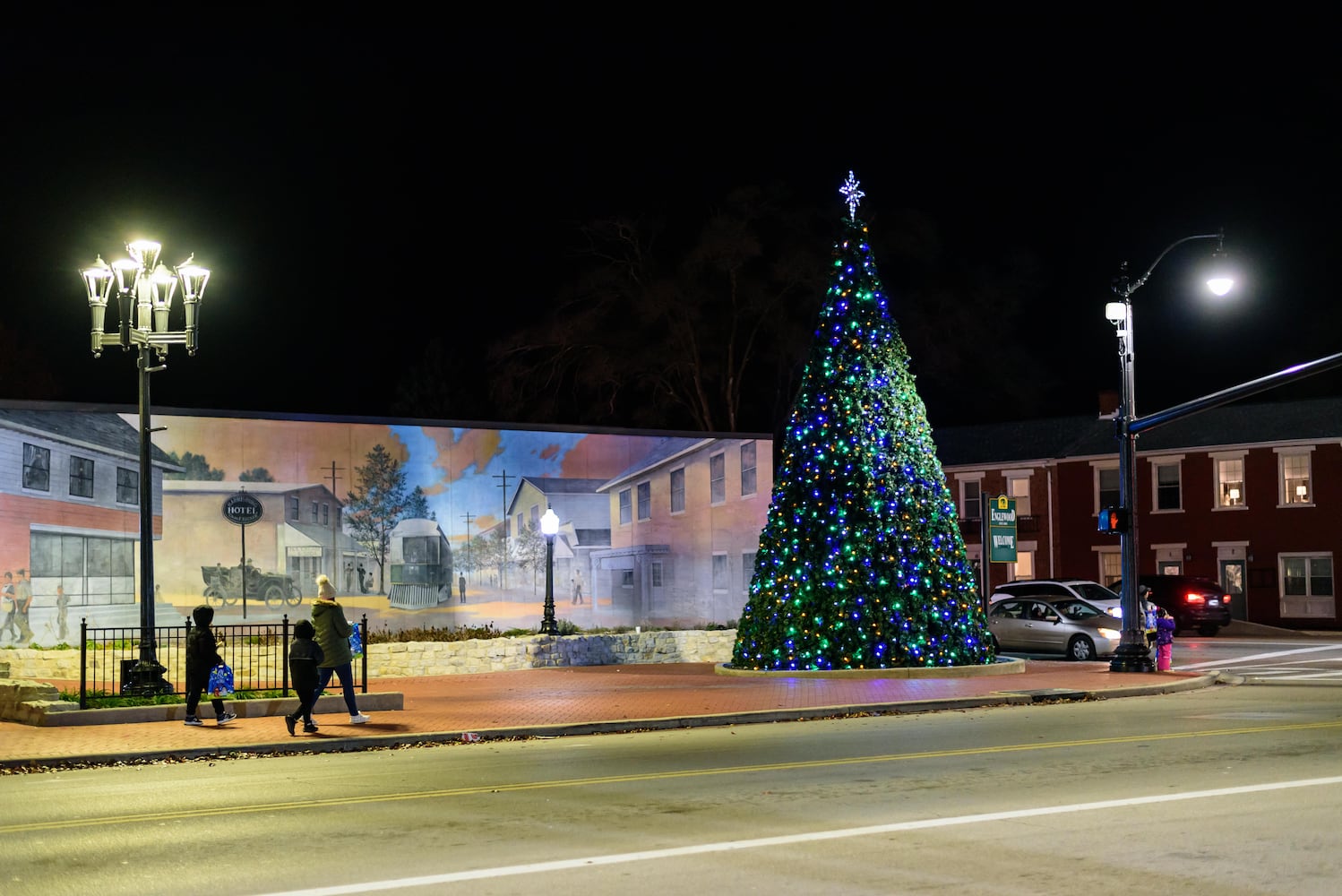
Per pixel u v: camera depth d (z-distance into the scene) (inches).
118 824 424.5
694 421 2055.9
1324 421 2022.6
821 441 1052.5
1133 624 1053.2
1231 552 2065.7
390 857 362.9
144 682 781.3
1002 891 314.2
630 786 492.4
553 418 1995.6
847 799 447.2
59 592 1047.0
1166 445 2130.9
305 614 1151.6
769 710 772.0
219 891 325.4
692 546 1341.0
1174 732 642.2
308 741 653.9
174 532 1111.6
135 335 799.1
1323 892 309.7
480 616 1233.4
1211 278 1007.6
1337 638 1676.9
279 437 1157.7
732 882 326.6
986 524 1138.0
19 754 610.5
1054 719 724.7
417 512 1211.2
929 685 919.0
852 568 1025.5
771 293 2012.8
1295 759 533.0
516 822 416.5
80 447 1069.1
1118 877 326.0
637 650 1225.4
